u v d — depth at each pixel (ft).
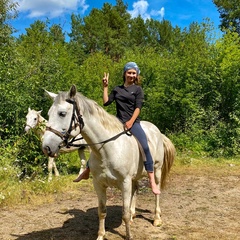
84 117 11.86
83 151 28.12
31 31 62.03
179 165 33.55
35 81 31.17
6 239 14.34
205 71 45.83
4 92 26.09
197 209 19.35
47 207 19.29
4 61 29.19
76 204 20.07
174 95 43.29
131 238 13.55
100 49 117.80
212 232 15.52
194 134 42.47
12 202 19.51
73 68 50.08
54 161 27.91
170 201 21.13
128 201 12.92
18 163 25.61
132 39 127.03
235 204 20.65
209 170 31.73
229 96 45.06
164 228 15.88
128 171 12.76
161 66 47.62
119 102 13.85
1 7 33.30
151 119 45.03
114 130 12.71
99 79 48.32
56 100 11.43
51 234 15.02
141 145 13.53
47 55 38.17
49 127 11.10
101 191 13.41
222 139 41.01
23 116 28.91
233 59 44.65
